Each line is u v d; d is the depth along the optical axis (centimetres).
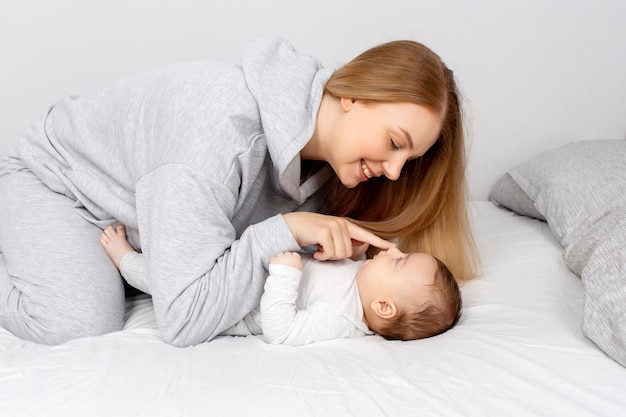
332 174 145
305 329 117
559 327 116
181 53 198
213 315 113
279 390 92
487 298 134
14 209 133
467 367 99
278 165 121
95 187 131
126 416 84
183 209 112
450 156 138
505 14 206
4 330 120
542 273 146
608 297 109
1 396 89
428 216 143
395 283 124
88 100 138
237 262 114
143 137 125
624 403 90
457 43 207
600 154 178
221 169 115
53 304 119
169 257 112
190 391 91
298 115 121
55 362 100
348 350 110
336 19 201
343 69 125
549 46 210
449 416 85
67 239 128
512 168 210
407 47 123
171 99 120
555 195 170
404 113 117
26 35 192
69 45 194
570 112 216
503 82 212
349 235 126
